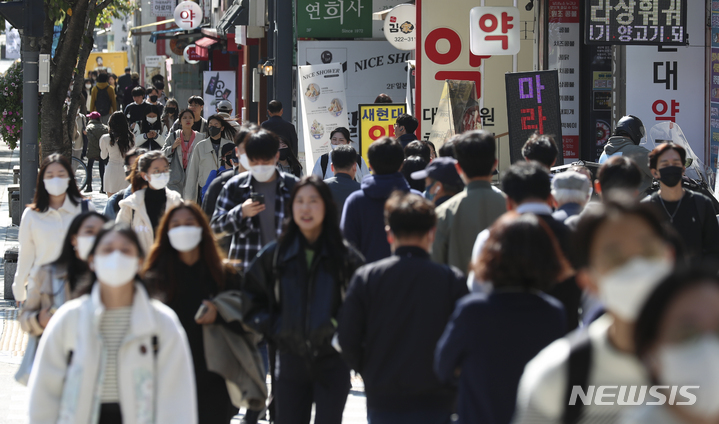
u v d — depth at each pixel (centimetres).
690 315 675
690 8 4200
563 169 3331
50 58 3838
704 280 682
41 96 4181
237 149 2395
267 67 6356
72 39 4012
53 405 1268
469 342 1188
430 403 1466
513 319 1177
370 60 6588
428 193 2173
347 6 6550
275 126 4381
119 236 1253
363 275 1489
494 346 1175
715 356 668
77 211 2208
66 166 2159
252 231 2219
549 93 3662
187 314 1755
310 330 1670
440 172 2056
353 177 2536
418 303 1444
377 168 2109
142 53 16750
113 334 1283
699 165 4047
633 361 877
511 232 1190
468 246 1839
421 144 2794
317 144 5084
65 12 4003
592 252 899
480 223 1834
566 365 902
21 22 3634
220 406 1830
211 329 1759
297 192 1712
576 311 1562
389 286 1454
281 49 5366
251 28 7581
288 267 1717
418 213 1466
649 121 4278
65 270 1634
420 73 5331
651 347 703
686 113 4262
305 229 1720
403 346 1449
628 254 872
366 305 1474
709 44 4206
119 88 11781
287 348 1698
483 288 1495
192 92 12950
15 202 5425
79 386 1245
